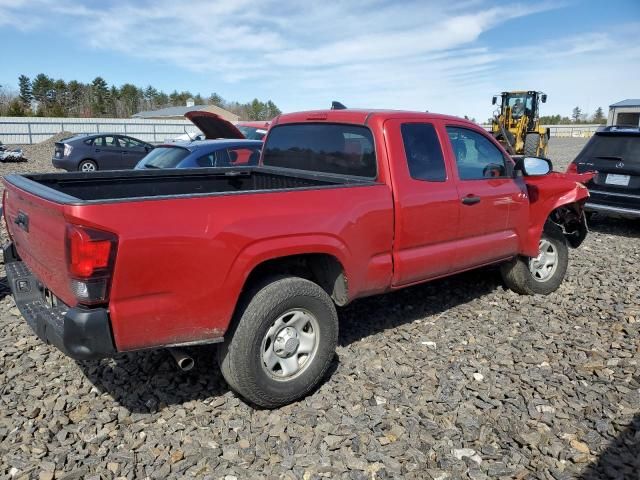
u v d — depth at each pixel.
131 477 2.79
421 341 4.47
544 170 5.06
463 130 4.69
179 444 3.07
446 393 3.63
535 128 23.95
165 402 3.46
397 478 2.83
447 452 3.04
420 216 4.14
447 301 5.44
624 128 9.02
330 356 3.62
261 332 3.24
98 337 2.71
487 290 5.78
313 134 4.63
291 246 3.32
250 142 8.47
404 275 4.13
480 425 3.29
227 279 3.07
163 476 2.81
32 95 94.75
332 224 3.53
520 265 5.46
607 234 9.16
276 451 3.03
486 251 4.85
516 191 5.05
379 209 3.84
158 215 2.82
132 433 3.15
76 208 2.59
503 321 4.94
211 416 3.34
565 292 5.79
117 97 100.06
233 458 2.96
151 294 2.85
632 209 8.56
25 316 3.27
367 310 5.14
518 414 3.40
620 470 2.89
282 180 4.90
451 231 4.45
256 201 3.21
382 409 3.43
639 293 5.77
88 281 2.64
